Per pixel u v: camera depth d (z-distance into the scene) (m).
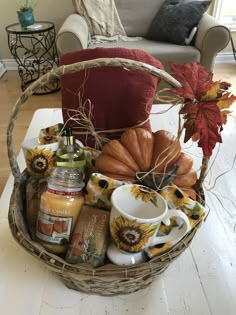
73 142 0.63
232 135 1.03
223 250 0.65
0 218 0.70
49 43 2.77
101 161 0.61
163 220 0.53
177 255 0.52
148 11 2.40
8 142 0.61
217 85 0.51
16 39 2.65
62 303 0.54
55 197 0.53
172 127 1.07
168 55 2.05
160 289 0.57
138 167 0.61
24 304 0.54
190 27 2.15
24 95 0.56
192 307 0.54
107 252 0.54
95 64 0.52
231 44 3.05
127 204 0.54
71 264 0.50
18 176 0.65
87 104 0.71
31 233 0.58
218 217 0.73
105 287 0.52
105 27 2.39
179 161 0.61
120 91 0.69
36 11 2.73
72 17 2.24
